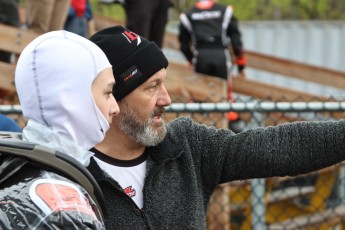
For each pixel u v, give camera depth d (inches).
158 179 151.3
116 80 150.2
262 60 496.4
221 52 430.6
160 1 379.9
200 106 249.8
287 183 367.2
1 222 108.3
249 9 909.2
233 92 424.2
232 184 323.0
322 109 245.1
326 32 685.3
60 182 113.4
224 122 293.0
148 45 153.2
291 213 371.6
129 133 149.5
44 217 108.6
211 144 158.9
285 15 913.5
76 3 363.9
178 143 157.1
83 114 121.3
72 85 120.6
